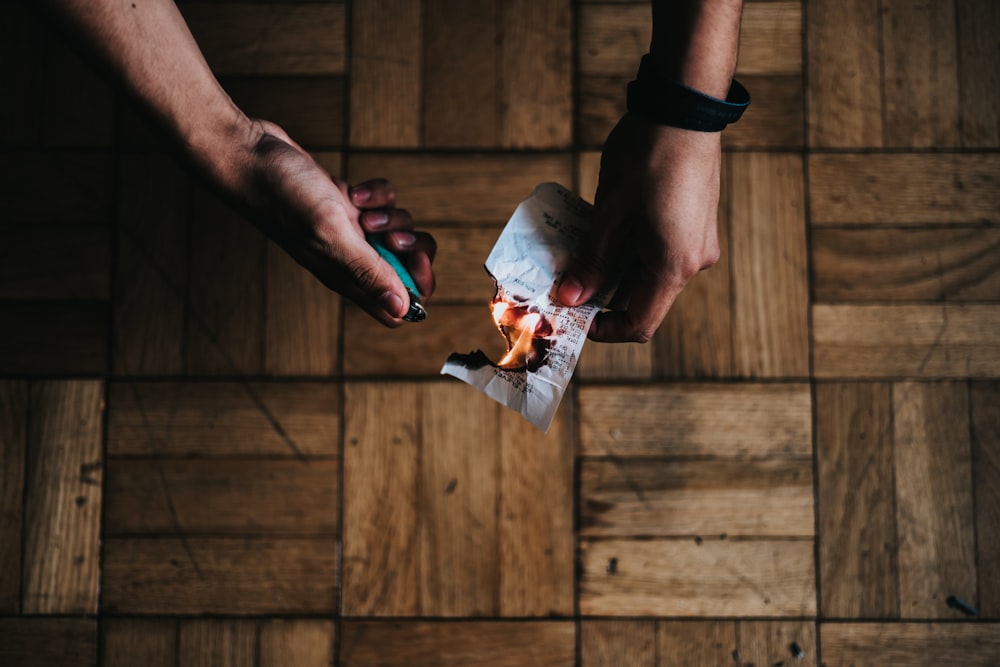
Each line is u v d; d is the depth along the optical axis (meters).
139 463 1.25
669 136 0.94
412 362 1.25
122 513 1.25
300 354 1.26
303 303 1.26
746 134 1.27
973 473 1.24
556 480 1.24
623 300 1.02
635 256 1.00
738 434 1.25
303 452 1.25
